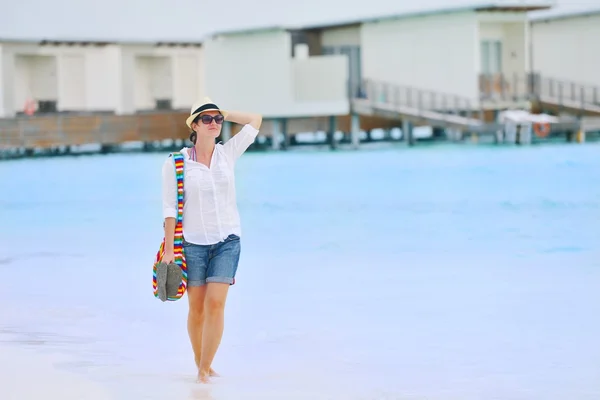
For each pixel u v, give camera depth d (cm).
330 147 6078
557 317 1382
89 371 1138
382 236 2333
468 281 1691
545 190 3350
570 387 1043
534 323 1348
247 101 5797
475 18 5372
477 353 1192
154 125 5822
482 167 4356
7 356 1212
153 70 6650
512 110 5719
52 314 1473
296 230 2486
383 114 5459
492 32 5622
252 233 2445
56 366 1162
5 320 1434
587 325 1329
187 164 1059
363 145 6356
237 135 1082
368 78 5812
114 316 1455
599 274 1736
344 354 1202
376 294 1587
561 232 2327
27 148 6203
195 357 1130
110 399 1021
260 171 4534
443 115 5438
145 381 1089
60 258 2084
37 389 1059
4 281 1792
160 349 1247
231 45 5834
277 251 2117
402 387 1054
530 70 6078
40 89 6206
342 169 4516
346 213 2856
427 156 5116
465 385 1058
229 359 1187
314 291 1627
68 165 5334
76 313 1478
